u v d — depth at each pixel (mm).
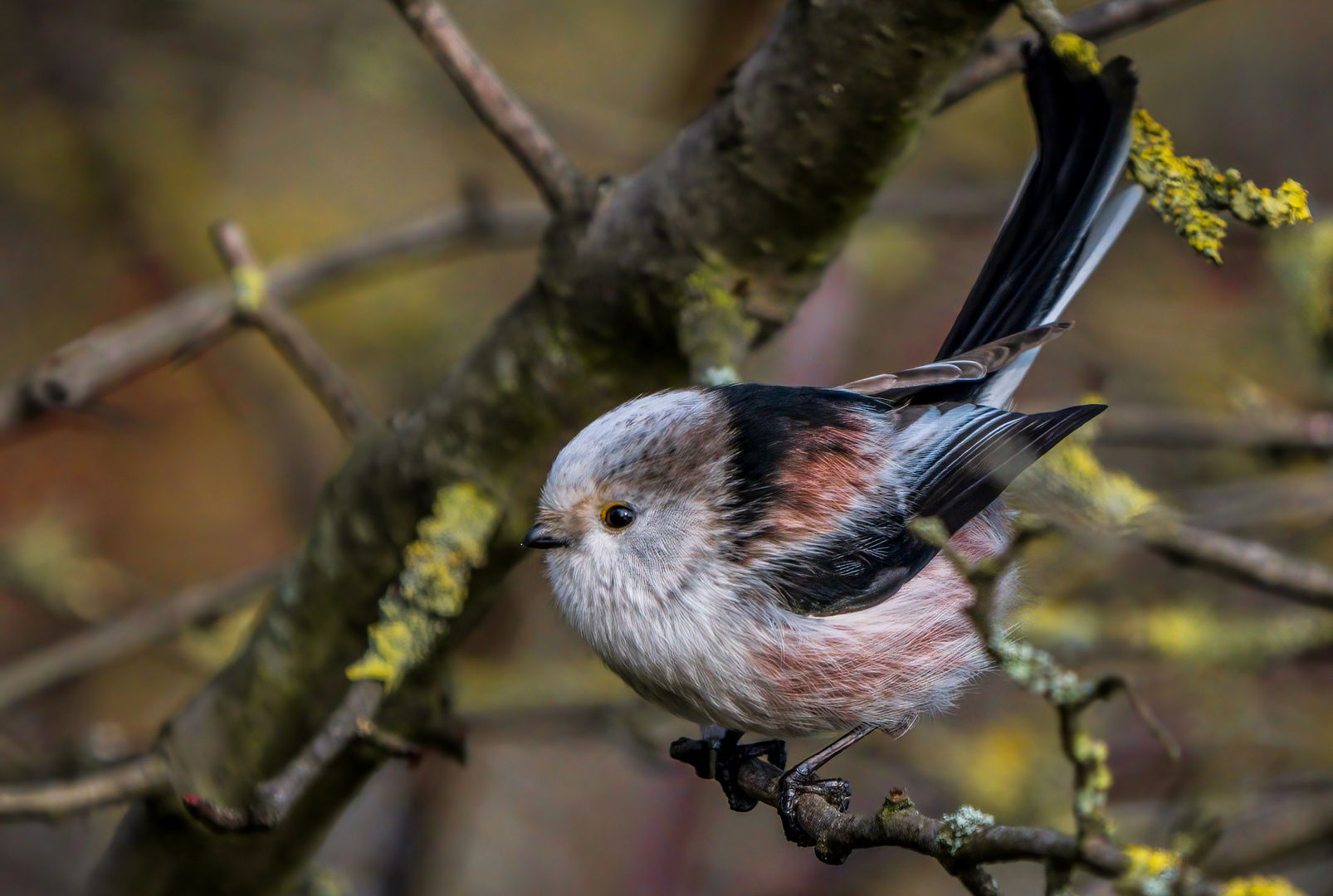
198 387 13539
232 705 7535
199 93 13188
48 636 12898
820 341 12148
